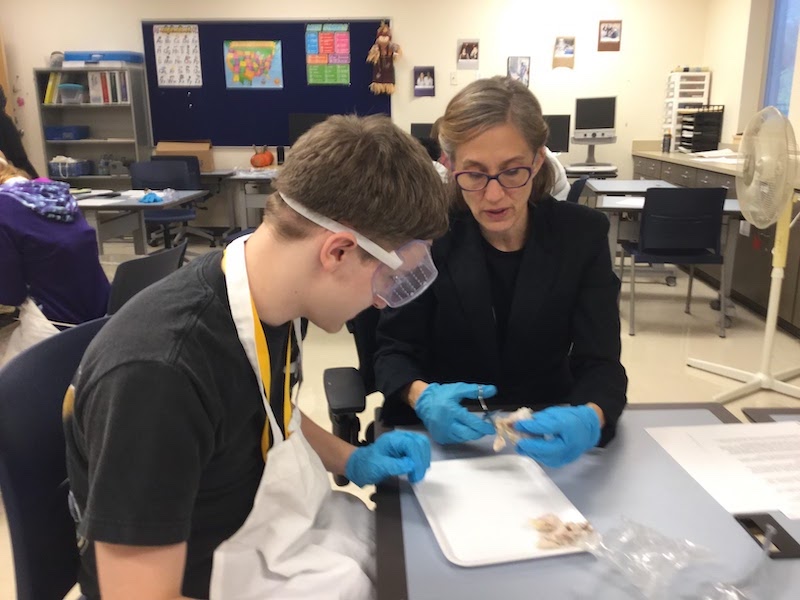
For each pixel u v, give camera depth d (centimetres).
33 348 102
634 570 83
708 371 343
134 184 588
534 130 125
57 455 102
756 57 581
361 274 84
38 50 683
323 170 79
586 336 140
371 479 106
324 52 669
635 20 653
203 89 684
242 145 696
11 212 221
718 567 83
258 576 92
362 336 159
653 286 511
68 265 233
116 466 74
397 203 81
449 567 85
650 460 110
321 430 119
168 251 229
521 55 659
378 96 675
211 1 664
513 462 110
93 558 95
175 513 76
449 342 147
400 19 657
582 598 79
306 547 97
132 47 679
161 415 74
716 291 496
